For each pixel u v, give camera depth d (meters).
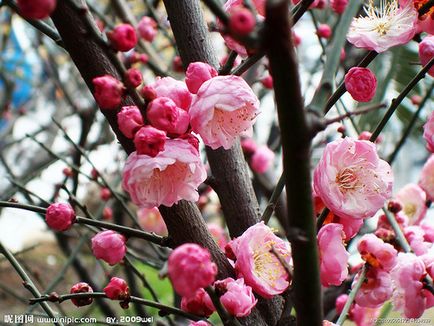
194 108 0.29
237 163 0.36
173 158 0.28
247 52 0.32
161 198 0.29
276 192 0.34
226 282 0.30
